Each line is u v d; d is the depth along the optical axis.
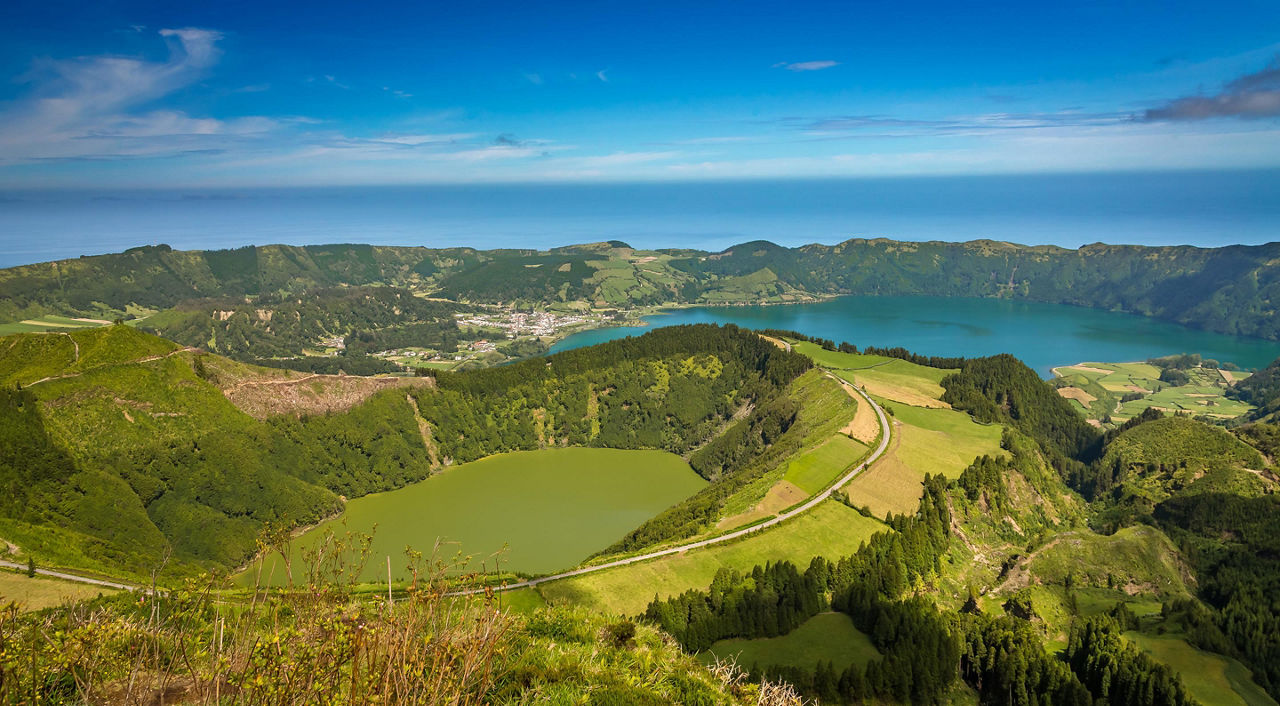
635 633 24.62
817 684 60.09
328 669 11.23
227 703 11.72
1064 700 61.66
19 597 66.12
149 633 13.45
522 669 16.86
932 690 62.75
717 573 78.50
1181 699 60.41
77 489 102.88
